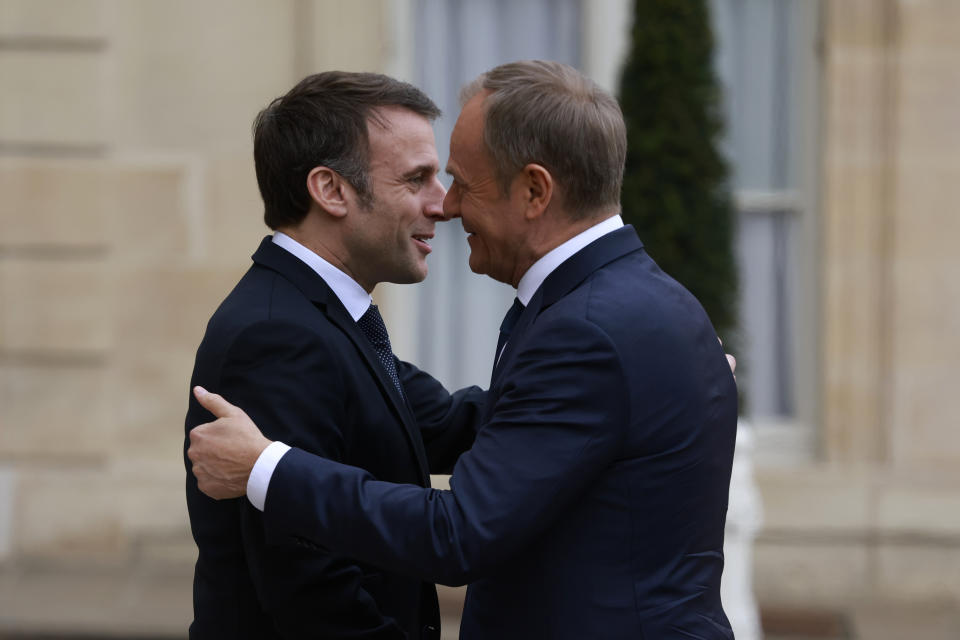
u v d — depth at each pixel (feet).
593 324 19.62
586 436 19.30
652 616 19.74
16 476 59.41
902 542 57.00
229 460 19.76
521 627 20.21
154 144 59.21
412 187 22.54
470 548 18.89
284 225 22.68
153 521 59.16
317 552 20.68
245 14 58.80
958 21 56.39
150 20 58.95
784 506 57.52
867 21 56.95
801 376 60.44
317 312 21.80
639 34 48.08
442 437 26.68
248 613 22.12
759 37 60.39
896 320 57.41
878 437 57.82
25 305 59.57
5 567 59.00
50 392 59.72
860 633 53.16
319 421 20.79
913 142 56.95
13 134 59.00
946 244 57.00
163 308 59.52
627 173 48.11
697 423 20.20
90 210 59.16
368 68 58.80
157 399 59.67
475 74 62.13
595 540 19.83
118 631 51.01
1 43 58.70
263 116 22.68
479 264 22.06
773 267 60.90
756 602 57.41
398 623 23.07
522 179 20.77
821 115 58.95
